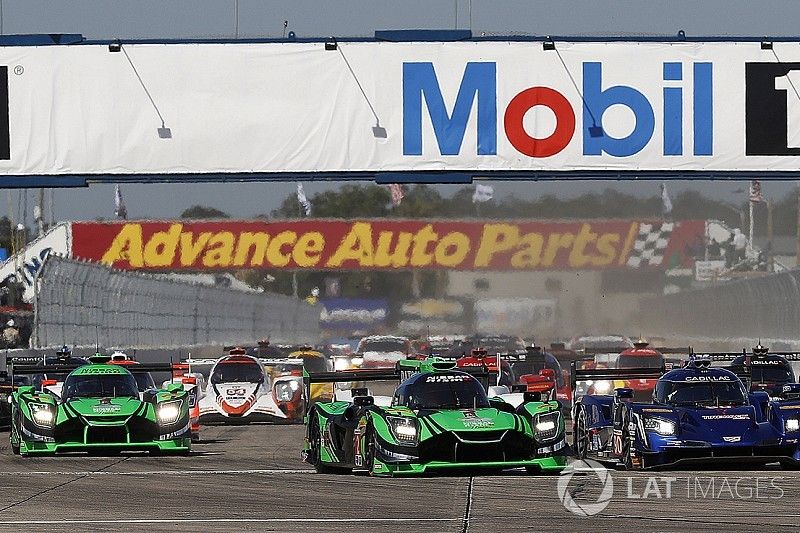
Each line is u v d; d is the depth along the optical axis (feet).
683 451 170.81
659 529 120.06
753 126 271.49
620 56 271.49
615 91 271.49
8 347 439.63
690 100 271.69
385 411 172.96
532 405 175.11
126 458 207.62
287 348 430.20
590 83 271.28
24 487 162.40
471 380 181.47
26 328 446.60
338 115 273.13
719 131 271.49
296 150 273.75
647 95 271.49
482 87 271.49
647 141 271.28
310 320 539.70
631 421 176.65
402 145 272.10
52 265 362.12
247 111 274.16
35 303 349.82
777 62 271.08
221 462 198.90
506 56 271.49
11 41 275.18
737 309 461.78
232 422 299.17
